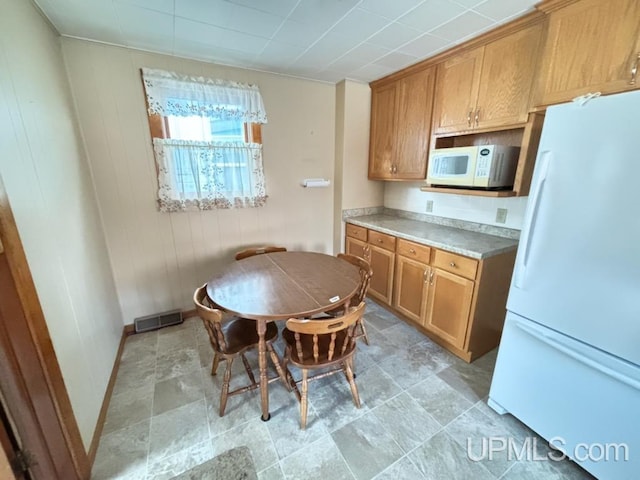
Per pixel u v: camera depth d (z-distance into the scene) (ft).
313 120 9.54
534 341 4.49
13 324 3.21
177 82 7.23
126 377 6.26
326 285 5.61
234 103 8.04
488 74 6.28
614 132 3.30
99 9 5.16
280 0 4.97
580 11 4.57
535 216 4.21
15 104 3.77
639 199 3.18
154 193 7.67
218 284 5.63
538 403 4.57
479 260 6.05
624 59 4.18
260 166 8.80
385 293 9.00
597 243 3.56
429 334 7.73
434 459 4.45
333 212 10.76
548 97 5.16
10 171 3.40
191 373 6.39
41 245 3.92
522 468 4.32
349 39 6.46
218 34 6.19
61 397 3.76
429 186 7.92
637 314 3.31
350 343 5.24
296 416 5.23
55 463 3.72
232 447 4.64
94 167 6.88
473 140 7.76
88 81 6.50
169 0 4.93
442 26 5.88
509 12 5.34
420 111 8.10
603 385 3.75
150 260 7.98
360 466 4.33
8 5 3.94
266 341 5.29
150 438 4.80
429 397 5.66
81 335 4.83
